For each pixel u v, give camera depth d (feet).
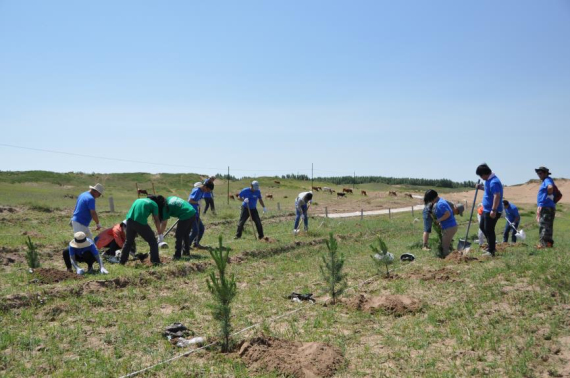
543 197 43.42
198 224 47.62
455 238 60.64
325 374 18.52
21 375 18.22
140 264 37.35
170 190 210.79
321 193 217.15
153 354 20.44
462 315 24.80
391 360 19.84
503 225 98.17
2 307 25.11
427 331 22.91
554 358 19.34
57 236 54.80
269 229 67.97
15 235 53.83
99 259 34.37
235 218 79.66
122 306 27.58
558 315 23.85
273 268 40.65
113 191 192.95
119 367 19.02
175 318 25.39
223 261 21.04
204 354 20.45
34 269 34.06
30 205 84.07
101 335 22.74
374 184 390.63
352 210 135.64
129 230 37.55
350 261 44.16
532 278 29.89
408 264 38.73
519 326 22.70
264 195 203.82
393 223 84.89
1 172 217.77
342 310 26.78
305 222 62.54
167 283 33.09
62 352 20.47
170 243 51.65
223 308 20.76
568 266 31.83
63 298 27.71
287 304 28.68
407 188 352.08
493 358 19.65
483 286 29.22
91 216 36.76
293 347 20.79
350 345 21.57
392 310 26.03
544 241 43.45
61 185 202.49
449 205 44.83
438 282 31.48
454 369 18.79
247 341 20.80
